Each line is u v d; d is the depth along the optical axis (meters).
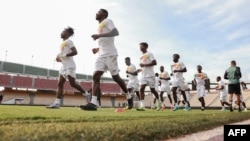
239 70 9.30
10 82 38.19
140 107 7.76
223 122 3.66
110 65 5.41
